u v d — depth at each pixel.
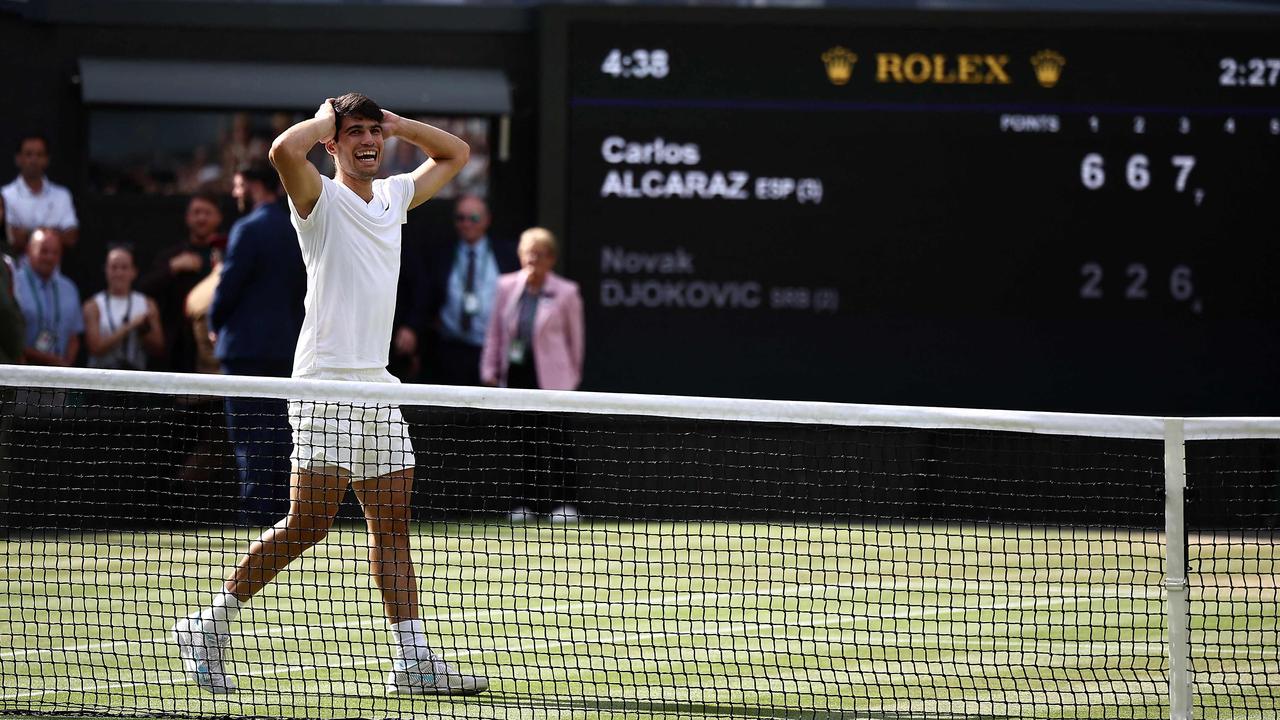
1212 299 30.75
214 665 14.34
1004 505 28.86
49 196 29.33
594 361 30.52
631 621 18.45
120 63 29.94
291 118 30.42
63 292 27.89
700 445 28.97
